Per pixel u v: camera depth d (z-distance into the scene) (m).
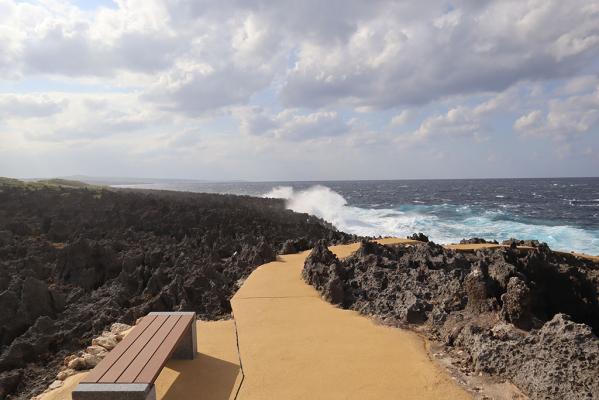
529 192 114.44
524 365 6.60
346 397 6.30
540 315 10.31
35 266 20.78
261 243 16.86
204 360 7.46
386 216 54.88
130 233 26.77
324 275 12.23
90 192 36.88
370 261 12.88
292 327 9.09
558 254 18.55
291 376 6.92
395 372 7.01
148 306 14.54
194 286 14.45
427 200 86.44
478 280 9.07
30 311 15.99
